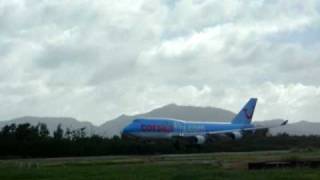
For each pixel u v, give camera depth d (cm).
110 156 8238
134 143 9612
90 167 4628
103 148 9231
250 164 4284
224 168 4306
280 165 4331
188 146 10125
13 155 8656
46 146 8806
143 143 9669
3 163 5816
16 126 9919
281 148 11819
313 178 3139
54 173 3759
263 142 12244
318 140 13262
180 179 3164
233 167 4428
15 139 9106
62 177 3419
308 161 4416
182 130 9925
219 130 10756
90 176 3438
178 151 9844
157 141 9738
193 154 8744
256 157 6669
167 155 8256
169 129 9712
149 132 9525
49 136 9900
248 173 3534
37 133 10006
